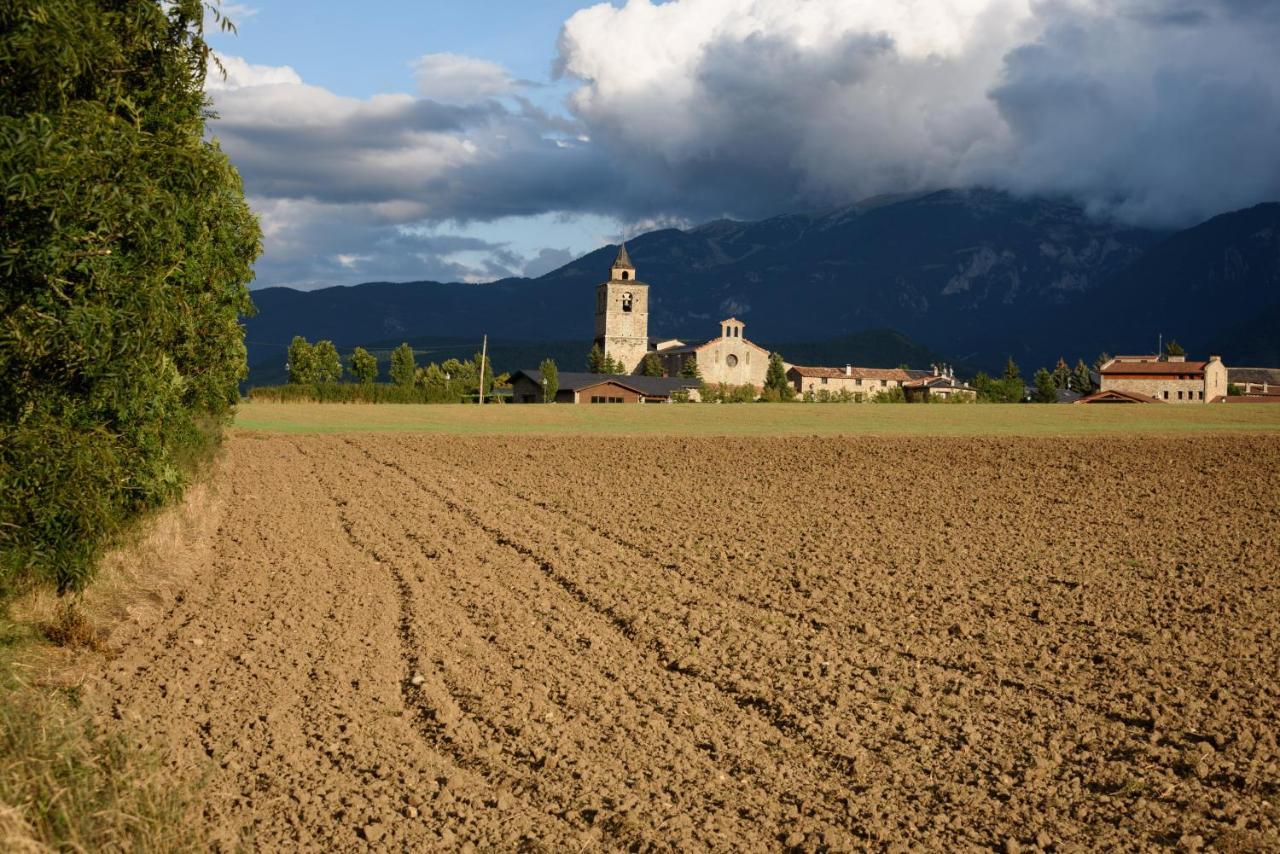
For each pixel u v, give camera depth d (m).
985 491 34.88
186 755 10.98
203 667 14.34
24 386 13.66
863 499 32.78
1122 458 43.78
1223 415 75.19
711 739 11.88
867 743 11.85
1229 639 16.14
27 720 9.40
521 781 10.73
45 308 13.28
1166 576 20.97
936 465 42.75
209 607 17.91
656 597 18.78
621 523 27.61
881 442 52.19
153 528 20.72
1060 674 14.44
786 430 64.25
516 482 37.34
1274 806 10.22
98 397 14.51
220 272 28.42
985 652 15.48
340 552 23.22
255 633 16.20
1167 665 14.70
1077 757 11.49
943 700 13.29
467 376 155.75
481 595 19.00
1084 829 9.79
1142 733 12.18
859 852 9.27
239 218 30.00
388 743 11.64
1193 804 10.23
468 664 14.64
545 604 18.23
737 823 9.84
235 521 27.47
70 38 12.77
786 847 9.39
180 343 23.59
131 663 14.35
